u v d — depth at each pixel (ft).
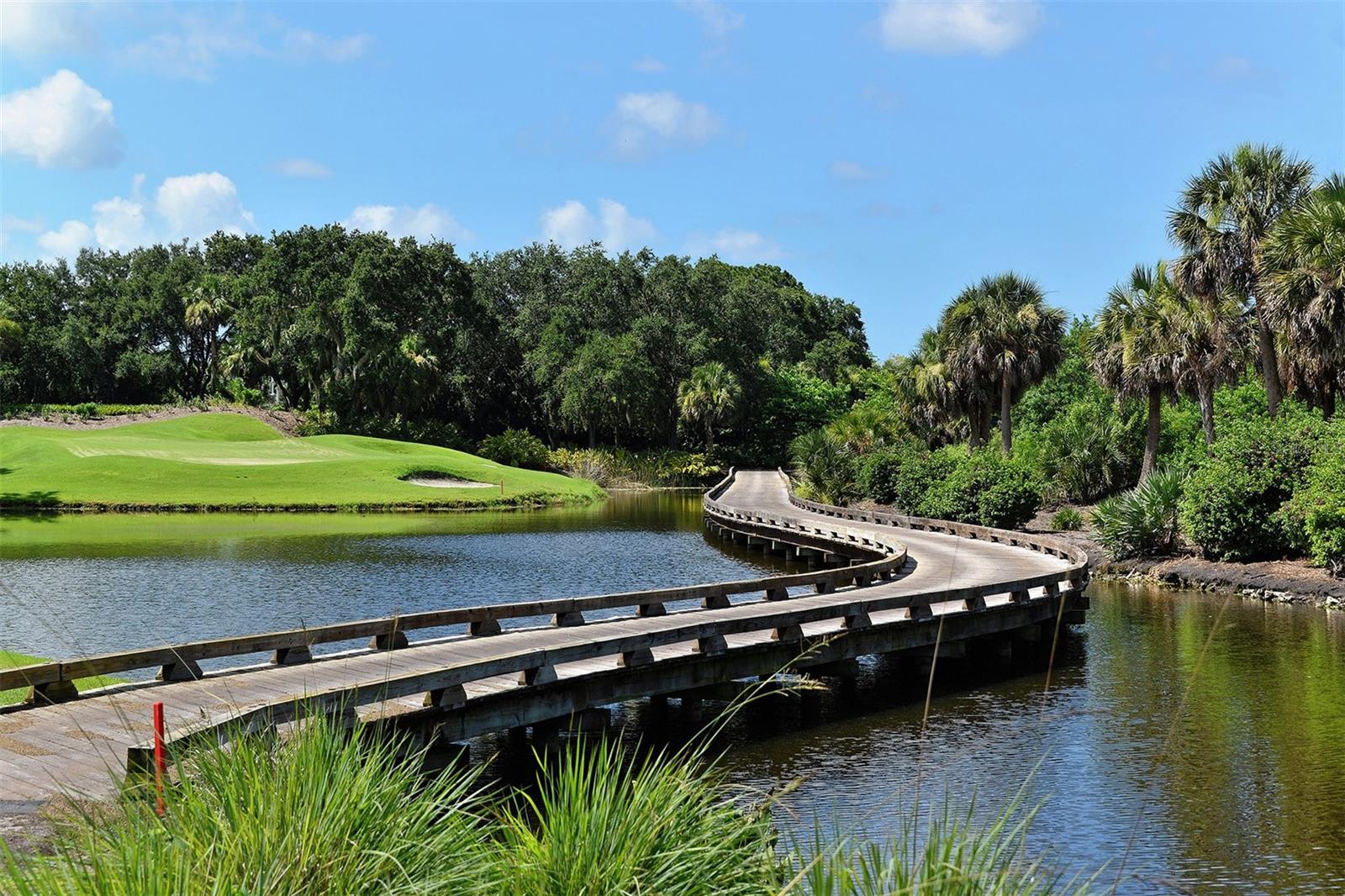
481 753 41.19
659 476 277.03
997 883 13.84
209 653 39.63
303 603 79.20
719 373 295.07
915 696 51.01
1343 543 77.15
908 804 34.37
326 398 270.67
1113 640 63.62
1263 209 108.88
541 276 339.36
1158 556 96.99
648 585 92.17
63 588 85.76
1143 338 121.90
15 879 12.15
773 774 38.29
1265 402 140.36
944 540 106.22
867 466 165.78
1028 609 61.82
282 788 14.19
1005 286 157.89
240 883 12.53
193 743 17.47
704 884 14.74
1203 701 47.62
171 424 249.34
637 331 303.48
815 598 63.16
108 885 11.93
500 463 268.82
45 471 182.80
